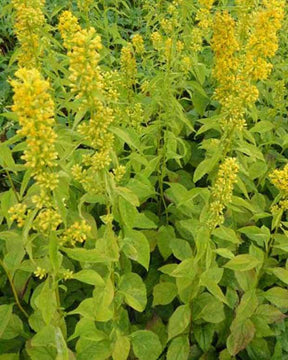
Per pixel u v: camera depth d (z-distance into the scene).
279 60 0.81
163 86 0.65
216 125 0.57
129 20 1.26
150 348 0.54
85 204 0.67
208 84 0.92
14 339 0.57
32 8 0.55
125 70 0.71
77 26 0.51
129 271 0.60
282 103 0.75
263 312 0.58
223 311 0.57
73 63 0.36
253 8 0.71
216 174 0.63
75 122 0.38
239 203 0.47
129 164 0.60
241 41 0.69
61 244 0.40
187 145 0.77
